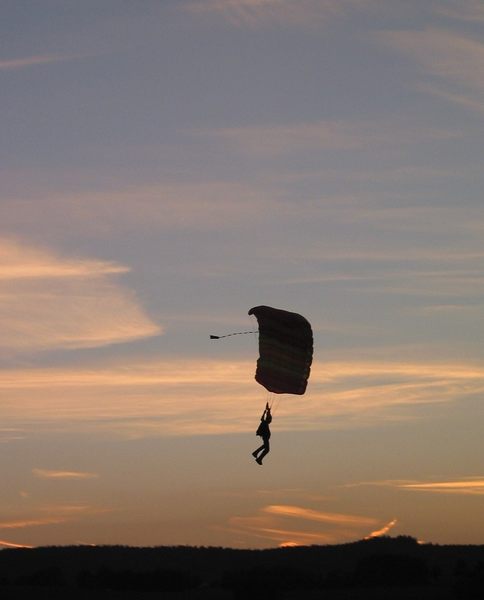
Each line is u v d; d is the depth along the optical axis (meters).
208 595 108.69
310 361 71.19
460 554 144.62
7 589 108.75
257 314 71.12
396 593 108.50
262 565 145.50
